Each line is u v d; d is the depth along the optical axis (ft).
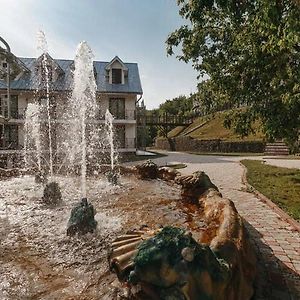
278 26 15.89
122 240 8.56
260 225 17.57
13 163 63.93
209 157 78.38
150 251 6.26
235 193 27.25
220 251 8.27
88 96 41.22
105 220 16.80
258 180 33.88
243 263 9.07
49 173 38.47
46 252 12.34
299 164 52.90
